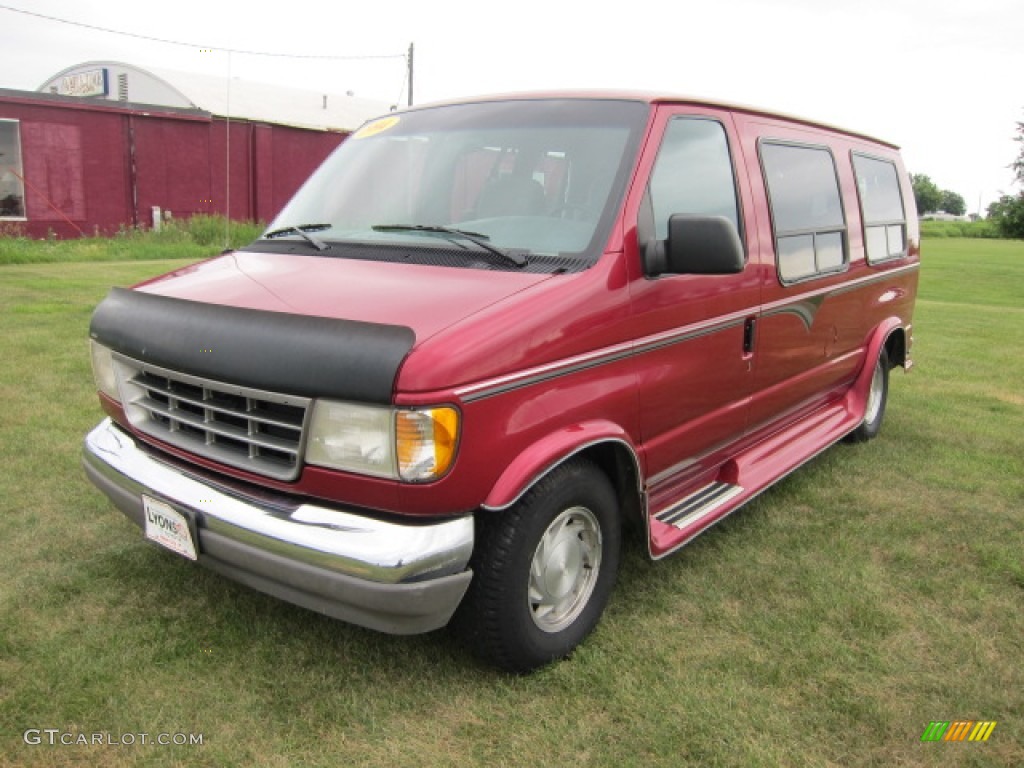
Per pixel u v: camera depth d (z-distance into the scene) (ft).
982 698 10.23
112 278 44.80
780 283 14.60
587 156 11.71
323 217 13.09
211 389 9.75
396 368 8.47
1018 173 195.11
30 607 11.39
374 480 8.77
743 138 14.07
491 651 9.95
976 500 16.87
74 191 64.39
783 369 15.31
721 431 13.66
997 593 12.92
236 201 75.51
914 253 22.24
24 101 60.70
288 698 9.75
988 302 59.88
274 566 9.11
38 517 14.15
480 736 9.28
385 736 9.22
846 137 18.62
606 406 10.63
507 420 9.24
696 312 12.21
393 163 13.34
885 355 20.83
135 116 66.80
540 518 9.80
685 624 11.69
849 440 20.62
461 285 10.03
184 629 11.02
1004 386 27.91
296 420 9.17
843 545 14.42
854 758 9.14
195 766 8.67
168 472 10.48
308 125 80.84
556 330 9.75
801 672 10.59
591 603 11.09
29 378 22.56
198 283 11.25
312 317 9.18
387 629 9.02
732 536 14.75
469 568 9.55
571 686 10.14
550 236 11.02
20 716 9.27
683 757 9.04
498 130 12.75
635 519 11.62
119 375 11.12
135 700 9.61
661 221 11.69
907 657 11.04
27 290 38.81
